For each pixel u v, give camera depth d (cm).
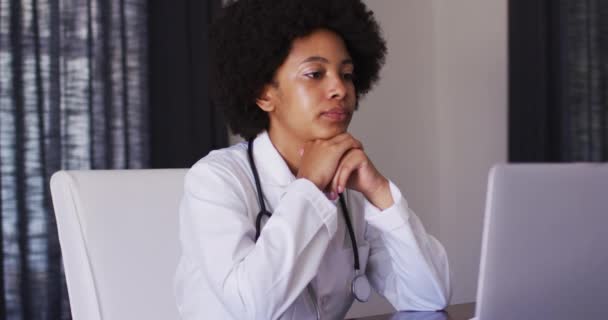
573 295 91
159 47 293
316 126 130
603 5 296
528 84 317
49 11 268
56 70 270
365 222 146
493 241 89
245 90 139
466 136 357
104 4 279
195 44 298
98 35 278
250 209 130
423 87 365
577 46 302
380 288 146
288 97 133
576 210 89
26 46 264
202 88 299
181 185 140
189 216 127
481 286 91
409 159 358
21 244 264
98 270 127
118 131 282
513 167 88
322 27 134
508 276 90
